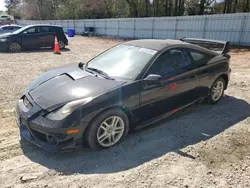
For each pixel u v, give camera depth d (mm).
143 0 33750
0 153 3119
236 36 16422
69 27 35156
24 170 2811
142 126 3639
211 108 4816
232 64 10047
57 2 50875
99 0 36625
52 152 3129
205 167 2945
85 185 2584
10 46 12938
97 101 3027
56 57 11422
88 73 3742
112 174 2773
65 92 3203
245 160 3109
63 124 2848
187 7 30875
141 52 3941
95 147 3162
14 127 3840
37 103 3131
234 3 27734
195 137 3660
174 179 2711
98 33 29922
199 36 18828
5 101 5004
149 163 2994
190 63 4230
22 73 7715
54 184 2590
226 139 3621
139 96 3410
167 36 21656
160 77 3385
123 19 25750
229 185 2646
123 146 3355
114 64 3900
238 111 4699
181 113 4535
